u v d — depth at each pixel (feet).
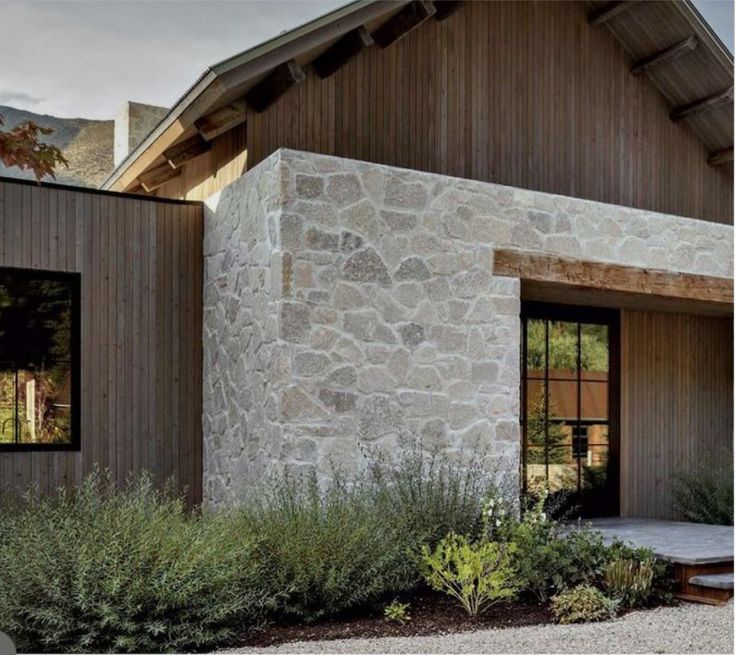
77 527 16.34
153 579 15.55
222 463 24.76
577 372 32.45
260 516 18.78
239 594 16.63
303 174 21.98
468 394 24.18
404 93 26.50
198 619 15.98
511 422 24.88
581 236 26.76
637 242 28.02
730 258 30.42
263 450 22.11
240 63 22.00
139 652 15.14
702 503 32.73
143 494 18.26
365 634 16.90
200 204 26.89
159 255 26.07
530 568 19.69
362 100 25.80
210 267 26.27
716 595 20.81
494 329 24.81
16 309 24.21
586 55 30.50
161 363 25.88
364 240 22.80
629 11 29.84
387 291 23.07
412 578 19.76
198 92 22.68
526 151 28.81
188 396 26.27
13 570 15.40
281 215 21.57
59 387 24.56
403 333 23.24
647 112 31.96
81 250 24.75
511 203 25.45
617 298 29.89
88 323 24.75
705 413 36.17
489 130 28.04
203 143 27.04
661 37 30.35
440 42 27.30
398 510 21.21
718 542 24.86
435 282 23.90
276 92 23.67
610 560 20.98
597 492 32.68
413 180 23.73
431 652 15.29
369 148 25.79
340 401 22.07
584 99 30.32
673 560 21.74
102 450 24.66
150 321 25.77
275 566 17.74
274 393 21.58
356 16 23.68
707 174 33.53
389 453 22.71
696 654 15.57
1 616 15.07
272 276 21.91
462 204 24.57
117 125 40.11
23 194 23.93
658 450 34.53
